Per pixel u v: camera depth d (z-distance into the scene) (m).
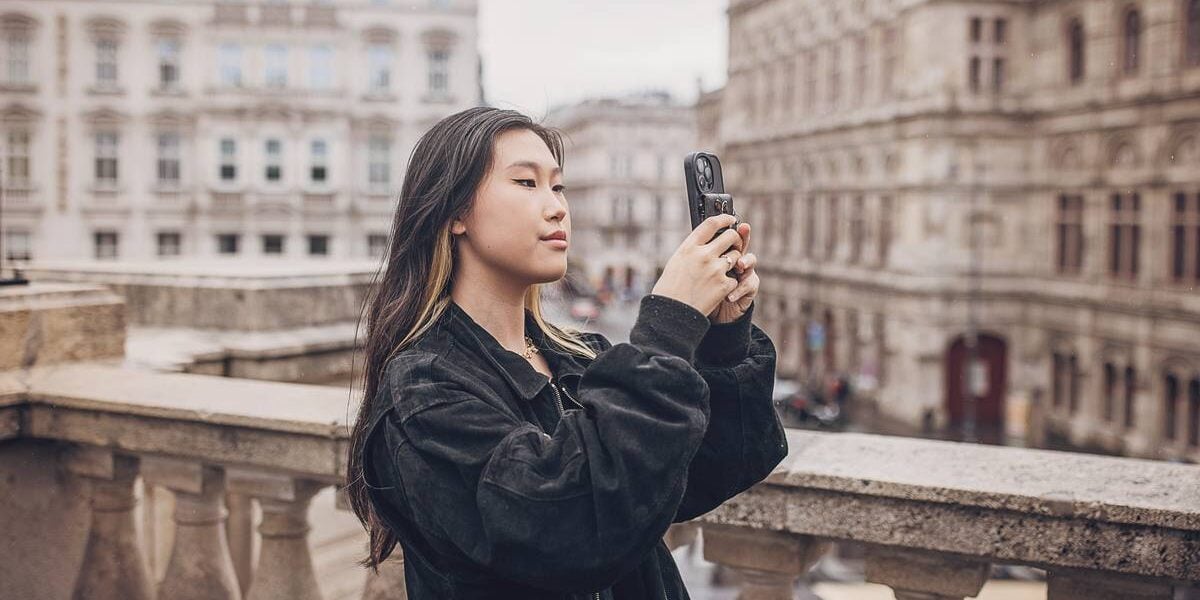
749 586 2.28
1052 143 28.36
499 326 1.45
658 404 1.19
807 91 37.31
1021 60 29.06
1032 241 29.20
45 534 2.96
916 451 2.22
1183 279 23.83
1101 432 26.02
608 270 74.19
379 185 36.72
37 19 33.84
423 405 1.26
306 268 5.62
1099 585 1.92
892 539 2.04
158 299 5.15
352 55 36.19
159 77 35.16
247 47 35.56
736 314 1.40
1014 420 28.14
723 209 1.35
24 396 2.89
